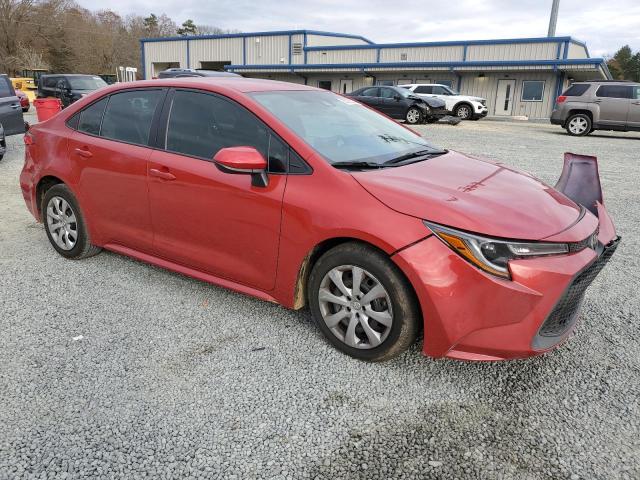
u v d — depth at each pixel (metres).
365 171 3.03
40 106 14.45
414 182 2.92
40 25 69.88
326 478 2.18
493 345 2.59
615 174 9.56
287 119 3.29
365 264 2.80
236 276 3.38
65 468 2.20
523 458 2.30
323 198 2.91
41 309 3.61
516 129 19.75
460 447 2.37
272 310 3.64
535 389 2.80
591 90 16.91
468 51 30.94
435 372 2.93
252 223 3.17
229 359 3.03
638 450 2.36
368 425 2.50
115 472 2.19
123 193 3.86
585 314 3.70
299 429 2.47
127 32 82.31
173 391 2.73
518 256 2.53
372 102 21.30
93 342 3.19
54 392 2.70
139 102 3.88
